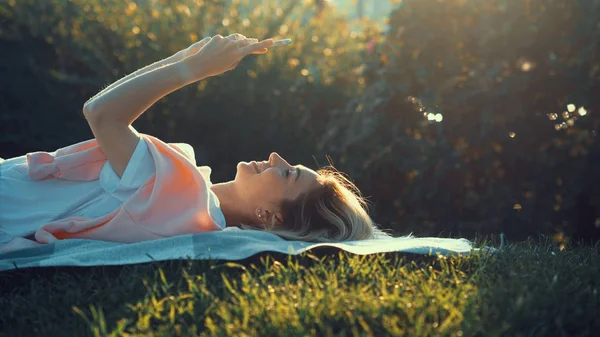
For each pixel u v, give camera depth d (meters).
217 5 6.95
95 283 3.01
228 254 3.24
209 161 6.36
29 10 6.38
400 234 5.72
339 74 6.65
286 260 3.26
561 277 3.08
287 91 6.46
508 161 5.45
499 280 2.94
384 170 5.80
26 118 6.36
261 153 6.41
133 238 3.46
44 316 2.73
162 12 6.69
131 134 3.50
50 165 3.55
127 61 6.41
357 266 3.10
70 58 6.42
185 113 6.30
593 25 5.18
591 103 5.24
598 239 5.49
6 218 3.52
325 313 2.56
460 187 5.59
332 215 3.89
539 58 5.33
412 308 2.60
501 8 5.39
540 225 5.46
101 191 3.58
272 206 3.89
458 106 5.48
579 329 2.61
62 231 3.47
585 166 5.34
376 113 5.79
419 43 5.61
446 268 3.22
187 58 3.48
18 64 6.34
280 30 7.03
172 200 3.48
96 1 6.64
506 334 2.47
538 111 5.38
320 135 6.49
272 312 2.59
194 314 2.65
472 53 5.52
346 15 8.81
